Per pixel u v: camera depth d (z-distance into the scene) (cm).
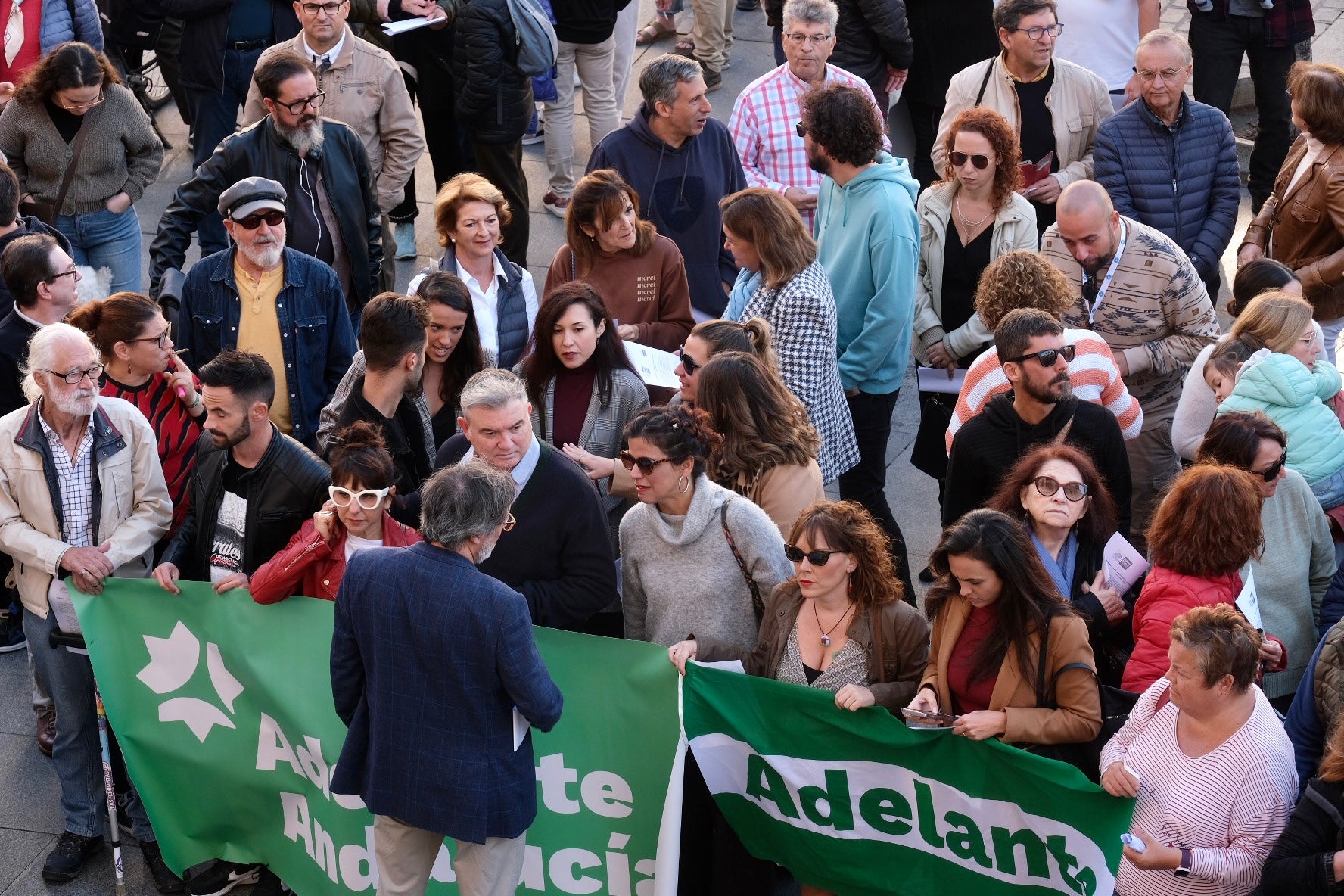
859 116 1415
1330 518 1244
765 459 1135
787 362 1335
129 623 1162
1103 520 1071
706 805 1077
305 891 1170
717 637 1060
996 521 949
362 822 1112
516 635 911
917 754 977
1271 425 1101
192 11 1928
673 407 1052
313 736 1118
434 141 2109
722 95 2489
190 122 2230
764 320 1270
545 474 1075
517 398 1052
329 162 1566
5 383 1362
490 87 1859
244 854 1202
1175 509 1023
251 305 1431
